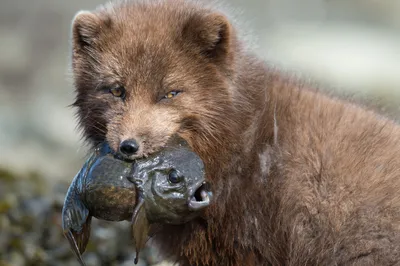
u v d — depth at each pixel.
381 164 12.01
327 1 43.72
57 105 33.53
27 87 36.22
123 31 12.55
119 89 12.37
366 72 36.94
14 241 15.40
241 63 12.79
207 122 12.30
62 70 37.47
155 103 12.23
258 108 12.73
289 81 13.51
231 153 12.45
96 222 16.56
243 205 12.40
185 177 11.30
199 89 12.30
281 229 12.20
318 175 12.09
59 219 16.52
